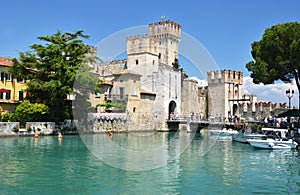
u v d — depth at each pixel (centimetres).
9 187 1473
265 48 4303
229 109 6988
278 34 4188
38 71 4544
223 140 4147
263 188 1520
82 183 1537
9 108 5072
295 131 3688
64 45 4441
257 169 2014
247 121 5709
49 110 4597
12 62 4716
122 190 1420
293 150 3081
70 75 4172
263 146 3131
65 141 3512
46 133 4222
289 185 1586
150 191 1411
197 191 1430
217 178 1700
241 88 7469
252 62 4719
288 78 4334
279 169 2028
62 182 1561
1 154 2491
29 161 2159
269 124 4731
